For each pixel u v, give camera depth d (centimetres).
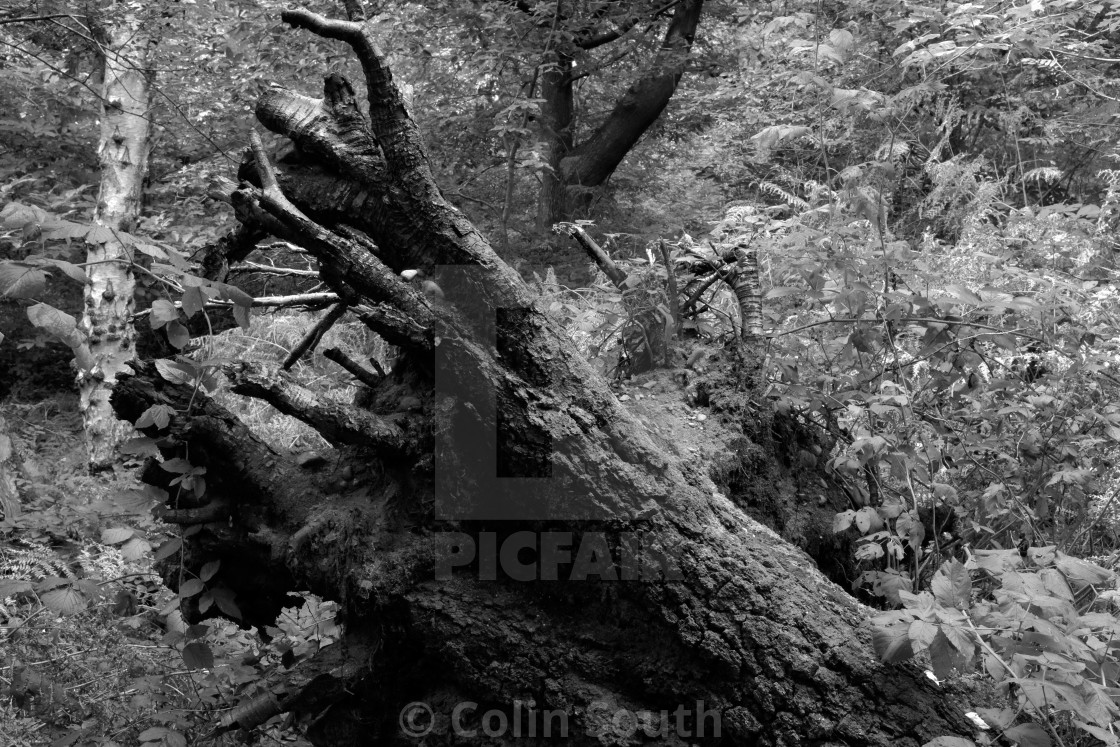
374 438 192
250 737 241
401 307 191
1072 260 333
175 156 786
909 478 251
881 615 161
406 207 196
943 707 170
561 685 190
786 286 291
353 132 200
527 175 803
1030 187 538
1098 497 276
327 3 663
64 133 757
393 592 192
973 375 275
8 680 256
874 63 367
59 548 359
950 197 353
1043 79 488
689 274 297
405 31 680
